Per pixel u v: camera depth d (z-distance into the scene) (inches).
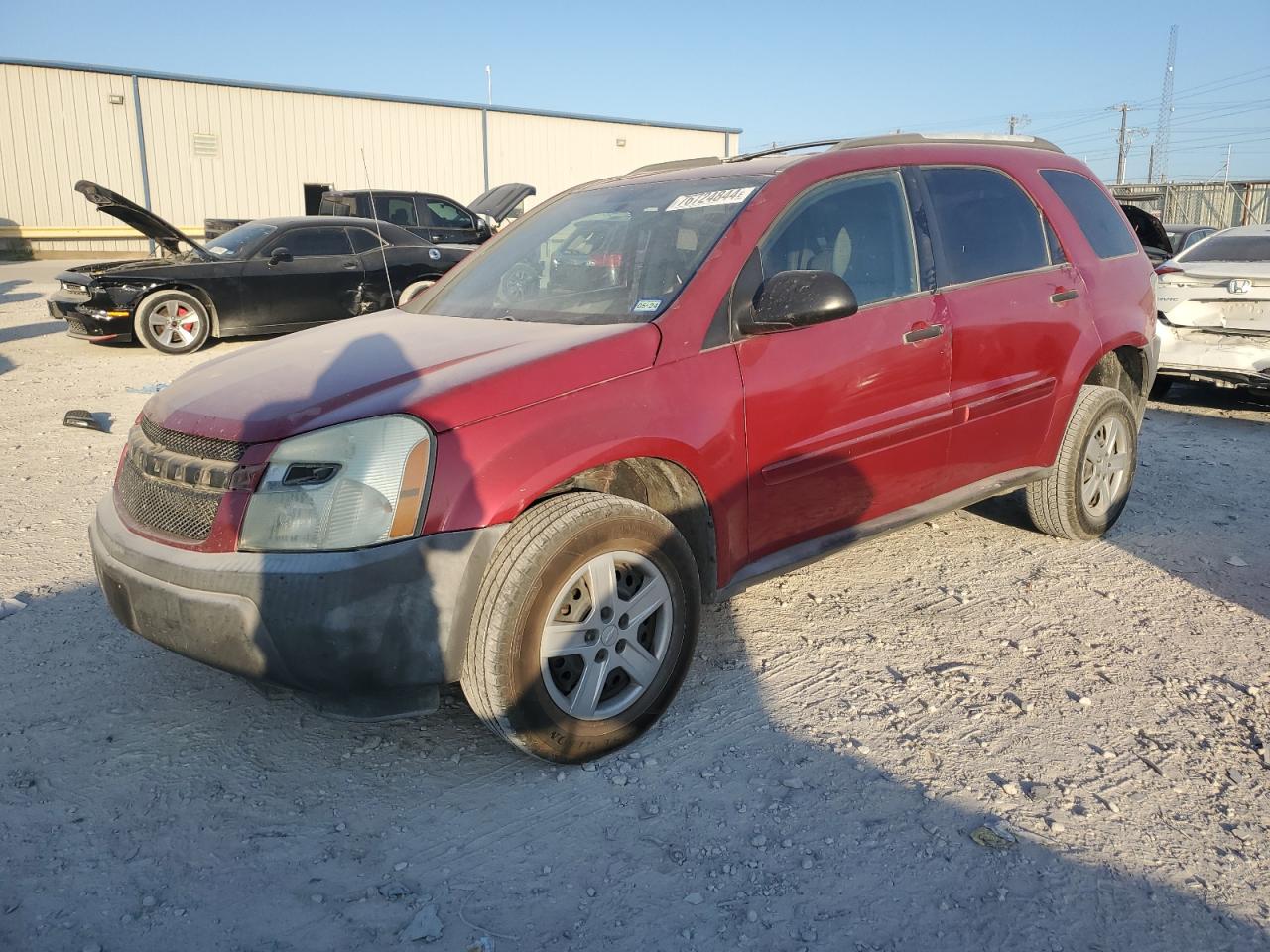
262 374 119.0
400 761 116.5
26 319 562.6
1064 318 168.4
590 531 107.5
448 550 100.8
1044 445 171.8
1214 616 153.9
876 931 87.9
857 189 144.9
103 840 101.5
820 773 112.5
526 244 157.6
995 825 102.2
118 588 109.8
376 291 476.4
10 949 85.8
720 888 93.9
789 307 119.9
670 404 116.7
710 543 124.4
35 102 973.8
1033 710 125.6
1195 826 102.1
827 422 133.8
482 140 1198.3
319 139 1099.9
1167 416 312.8
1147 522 200.1
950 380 149.5
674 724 123.6
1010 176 169.6
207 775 113.3
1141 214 361.7
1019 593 163.3
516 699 105.3
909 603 159.5
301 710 128.2
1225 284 291.6
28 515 205.9
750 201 133.4
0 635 148.5
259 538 100.2
